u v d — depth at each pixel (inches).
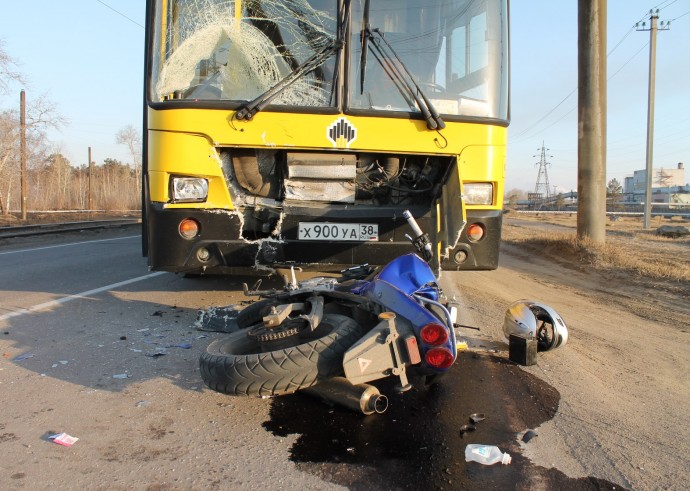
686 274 386.9
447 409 145.2
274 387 124.3
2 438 121.4
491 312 269.0
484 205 207.6
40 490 101.7
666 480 112.3
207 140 190.2
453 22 206.7
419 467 114.4
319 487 106.0
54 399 144.1
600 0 553.3
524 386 164.1
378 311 140.1
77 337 201.6
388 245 205.0
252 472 110.9
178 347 190.9
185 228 193.3
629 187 5639.8
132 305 258.2
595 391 162.6
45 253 490.6
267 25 196.9
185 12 196.4
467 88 206.8
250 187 203.9
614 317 273.9
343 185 207.9
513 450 123.3
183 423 132.4
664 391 165.3
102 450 117.7
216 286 307.3
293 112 192.2
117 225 925.8
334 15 196.9
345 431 130.6
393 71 199.6
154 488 104.0
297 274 256.4
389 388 159.0
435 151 200.2
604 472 115.0
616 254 487.2
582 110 564.4
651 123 1402.6
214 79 195.2
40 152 1579.7
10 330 209.8
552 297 330.0
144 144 209.5
